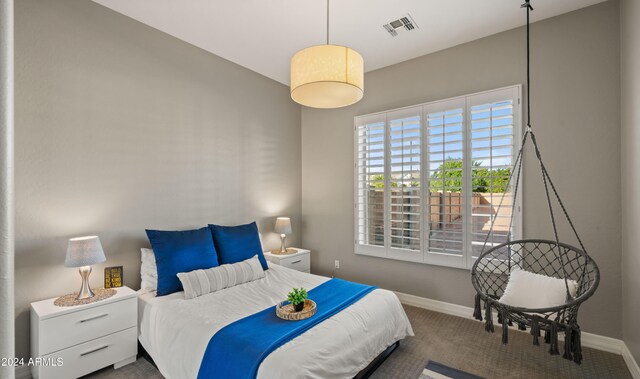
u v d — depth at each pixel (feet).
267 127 13.58
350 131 13.58
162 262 8.70
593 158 8.61
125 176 9.17
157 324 7.41
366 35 10.18
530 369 7.66
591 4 8.62
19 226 7.40
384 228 12.35
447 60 11.05
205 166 11.24
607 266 8.41
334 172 14.11
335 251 14.06
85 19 8.42
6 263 1.05
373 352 7.05
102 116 8.73
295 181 14.94
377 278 12.76
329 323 6.73
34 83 7.61
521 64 9.68
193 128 10.90
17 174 7.39
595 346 8.54
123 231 9.10
